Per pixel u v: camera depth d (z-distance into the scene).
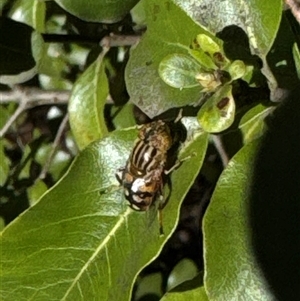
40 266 0.13
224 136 0.12
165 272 0.20
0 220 0.18
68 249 0.13
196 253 0.21
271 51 0.12
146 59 0.13
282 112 0.12
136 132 0.13
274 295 0.11
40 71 0.19
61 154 0.19
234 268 0.11
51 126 0.20
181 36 0.13
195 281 0.12
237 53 0.12
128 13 0.15
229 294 0.11
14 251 0.13
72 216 0.13
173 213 0.12
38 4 0.17
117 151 0.13
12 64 0.15
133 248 0.12
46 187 0.18
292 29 0.13
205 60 0.12
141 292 0.19
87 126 0.16
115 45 0.16
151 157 0.12
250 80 0.12
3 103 0.19
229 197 0.11
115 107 0.17
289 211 0.11
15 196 0.18
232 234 0.11
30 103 0.18
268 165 0.11
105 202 0.13
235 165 0.11
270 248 0.11
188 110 0.12
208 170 0.16
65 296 0.13
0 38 0.15
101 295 0.13
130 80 0.13
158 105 0.13
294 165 0.11
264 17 0.12
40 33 0.16
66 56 0.19
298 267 0.11
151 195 0.12
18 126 0.20
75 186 0.13
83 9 0.14
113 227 0.13
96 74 0.16
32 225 0.13
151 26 0.13
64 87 0.19
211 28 0.13
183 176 0.12
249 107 0.12
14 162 0.20
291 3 0.12
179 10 0.13
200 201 0.20
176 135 0.12
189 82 0.12
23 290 0.13
